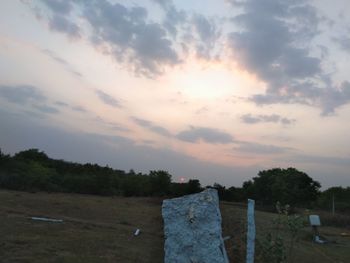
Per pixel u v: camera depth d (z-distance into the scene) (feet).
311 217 78.23
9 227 53.06
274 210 134.62
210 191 30.86
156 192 135.13
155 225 67.92
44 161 160.04
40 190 111.55
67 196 103.55
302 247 64.44
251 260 33.06
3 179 107.24
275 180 151.94
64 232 54.29
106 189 126.31
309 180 155.53
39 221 60.44
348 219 110.83
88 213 75.05
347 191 182.19
